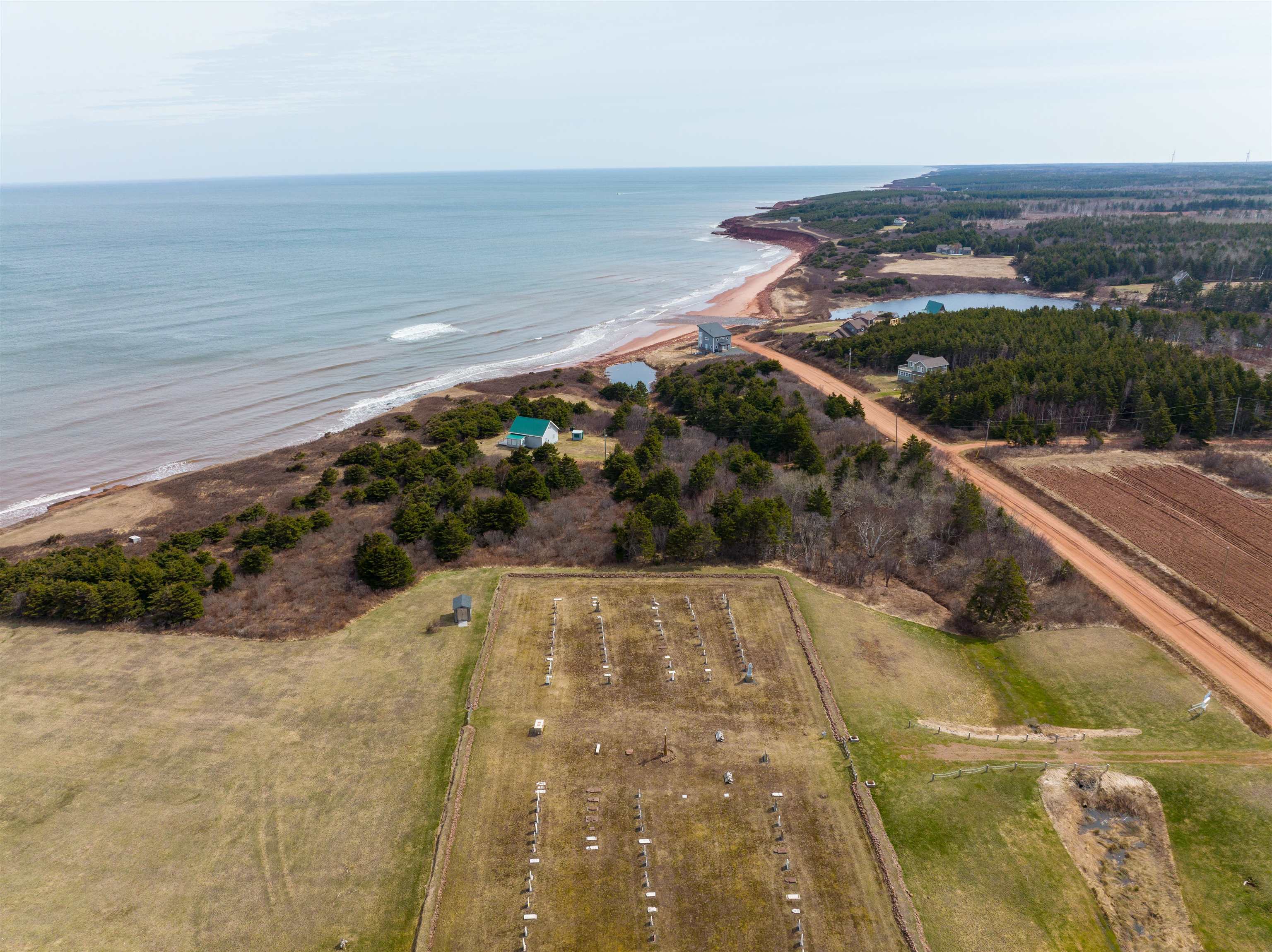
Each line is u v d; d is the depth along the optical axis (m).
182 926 36.88
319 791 44.50
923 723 50.72
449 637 58.69
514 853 40.62
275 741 48.22
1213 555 70.69
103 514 85.81
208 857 40.47
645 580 66.50
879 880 39.28
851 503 77.38
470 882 39.00
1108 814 43.91
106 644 57.81
